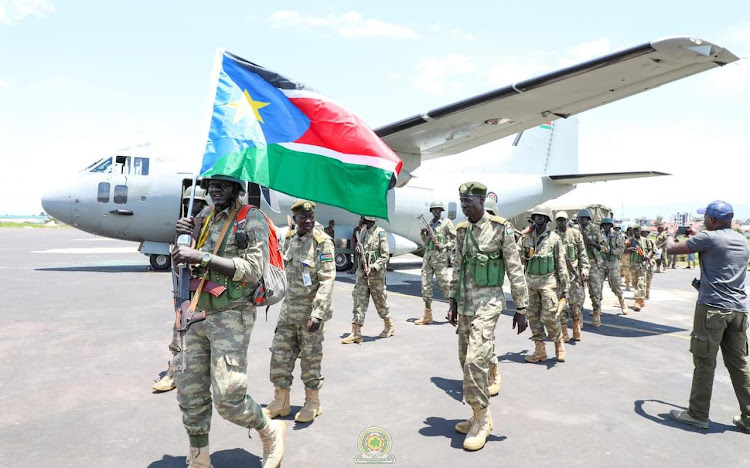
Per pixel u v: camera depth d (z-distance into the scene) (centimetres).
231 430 391
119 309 898
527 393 494
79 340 671
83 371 536
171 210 1488
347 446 364
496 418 428
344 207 377
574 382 531
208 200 509
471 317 409
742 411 405
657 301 1185
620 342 731
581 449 367
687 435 396
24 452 346
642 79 973
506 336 756
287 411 423
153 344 654
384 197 380
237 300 295
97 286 1192
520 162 2072
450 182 1845
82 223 1473
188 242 298
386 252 707
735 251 399
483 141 1516
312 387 412
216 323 292
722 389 522
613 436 391
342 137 381
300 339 413
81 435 376
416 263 2231
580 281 738
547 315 598
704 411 411
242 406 292
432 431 395
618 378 546
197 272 298
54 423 398
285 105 377
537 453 359
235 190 311
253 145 355
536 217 608
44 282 1255
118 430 386
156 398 458
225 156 342
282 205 1474
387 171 380
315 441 372
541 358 612
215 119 353
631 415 437
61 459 336
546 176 2011
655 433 399
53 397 456
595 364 604
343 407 445
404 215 1728
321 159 377
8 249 2700
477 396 366
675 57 849
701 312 409
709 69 893
